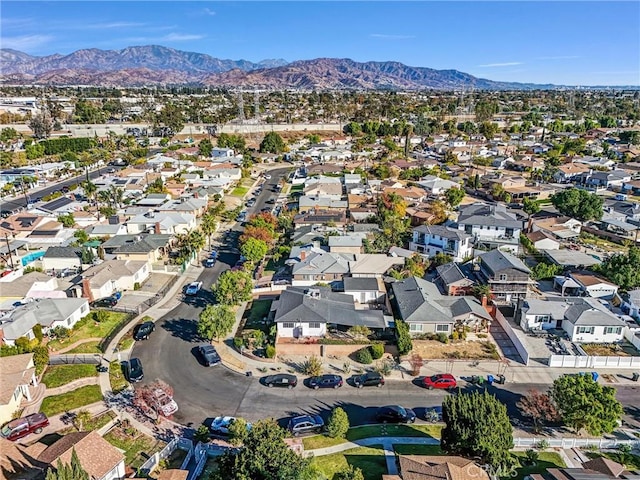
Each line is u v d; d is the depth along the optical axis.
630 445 38.47
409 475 31.84
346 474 32.06
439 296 61.03
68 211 99.62
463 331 55.72
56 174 141.38
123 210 100.81
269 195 126.69
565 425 41.31
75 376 47.75
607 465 33.38
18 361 45.34
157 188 117.69
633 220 95.12
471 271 71.62
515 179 129.38
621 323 54.47
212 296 66.69
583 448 38.56
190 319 60.38
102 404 43.81
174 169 143.12
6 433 38.66
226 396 45.34
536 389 46.44
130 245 76.56
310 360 49.19
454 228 87.31
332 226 91.69
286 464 30.00
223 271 75.62
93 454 33.41
